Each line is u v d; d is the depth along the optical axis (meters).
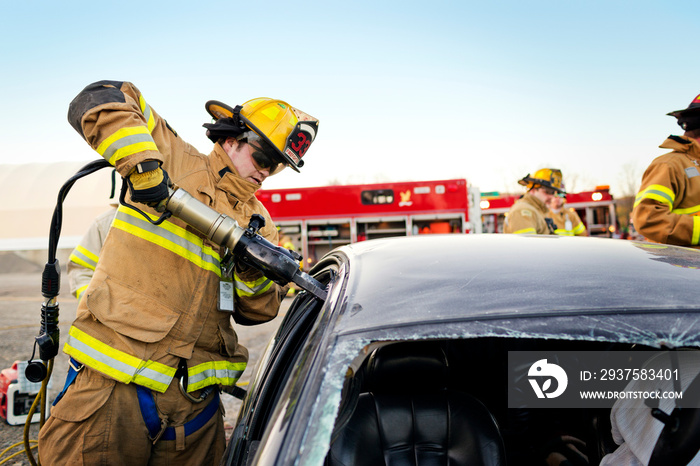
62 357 5.60
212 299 1.77
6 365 5.45
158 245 1.69
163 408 1.69
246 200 1.88
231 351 1.90
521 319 1.03
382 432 1.46
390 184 10.16
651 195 2.97
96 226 2.68
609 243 1.59
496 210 12.68
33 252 22.94
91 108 1.46
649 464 1.19
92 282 1.67
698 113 2.96
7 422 3.67
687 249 1.56
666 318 1.03
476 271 1.27
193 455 1.80
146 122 1.58
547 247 1.50
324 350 0.98
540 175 4.91
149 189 1.47
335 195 10.23
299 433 0.85
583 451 1.66
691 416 1.14
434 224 10.12
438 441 1.46
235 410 3.95
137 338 1.62
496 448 1.44
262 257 1.46
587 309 1.06
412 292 1.15
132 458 1.68
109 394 1.62
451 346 1.88
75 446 1.63
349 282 1.26
